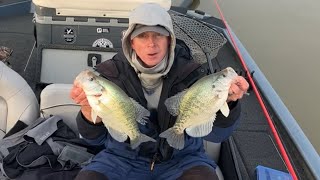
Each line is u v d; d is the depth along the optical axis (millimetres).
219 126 1102
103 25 1777
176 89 1136
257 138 1566
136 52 1113
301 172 1401
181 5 3289
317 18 3695
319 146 2662
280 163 1436
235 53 2205
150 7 1104
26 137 1320
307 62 3266
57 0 1728
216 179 1117
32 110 1471
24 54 2291
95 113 966
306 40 3453
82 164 1278
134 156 1156
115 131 972
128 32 1102
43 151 1281
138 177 1153
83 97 972
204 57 1524
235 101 1044
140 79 1147
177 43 1264
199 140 1191
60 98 1449
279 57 3248
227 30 2279
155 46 1084
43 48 1811
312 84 3055
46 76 1849
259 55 3250
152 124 1141
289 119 1627
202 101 924
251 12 3736
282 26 3602
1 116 1452
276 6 3936
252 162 1435
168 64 1125
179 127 982
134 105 984
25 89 1482
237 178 1225
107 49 1812
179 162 1157
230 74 905
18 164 1258
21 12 2900
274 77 3115
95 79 905
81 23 1775
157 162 1159
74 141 1342
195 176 1113
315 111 2889
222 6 3752
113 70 1158
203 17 2559
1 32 2580
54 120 1391
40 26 1780
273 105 1724
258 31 3512
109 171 1137
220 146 1413
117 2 1730
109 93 917
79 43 1809
